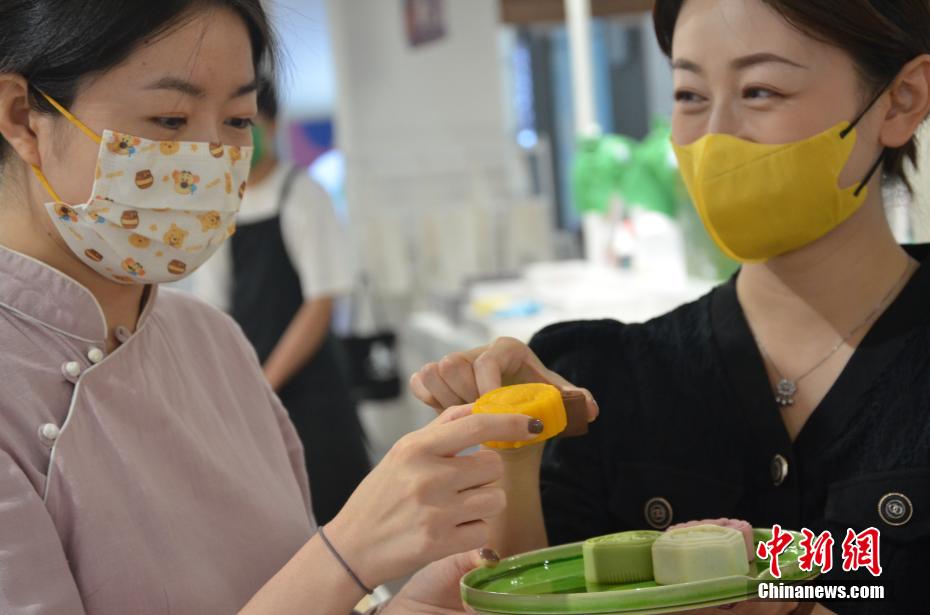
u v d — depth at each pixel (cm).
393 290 534
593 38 387
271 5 131
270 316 322
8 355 117
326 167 611
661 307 314
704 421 129
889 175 131
